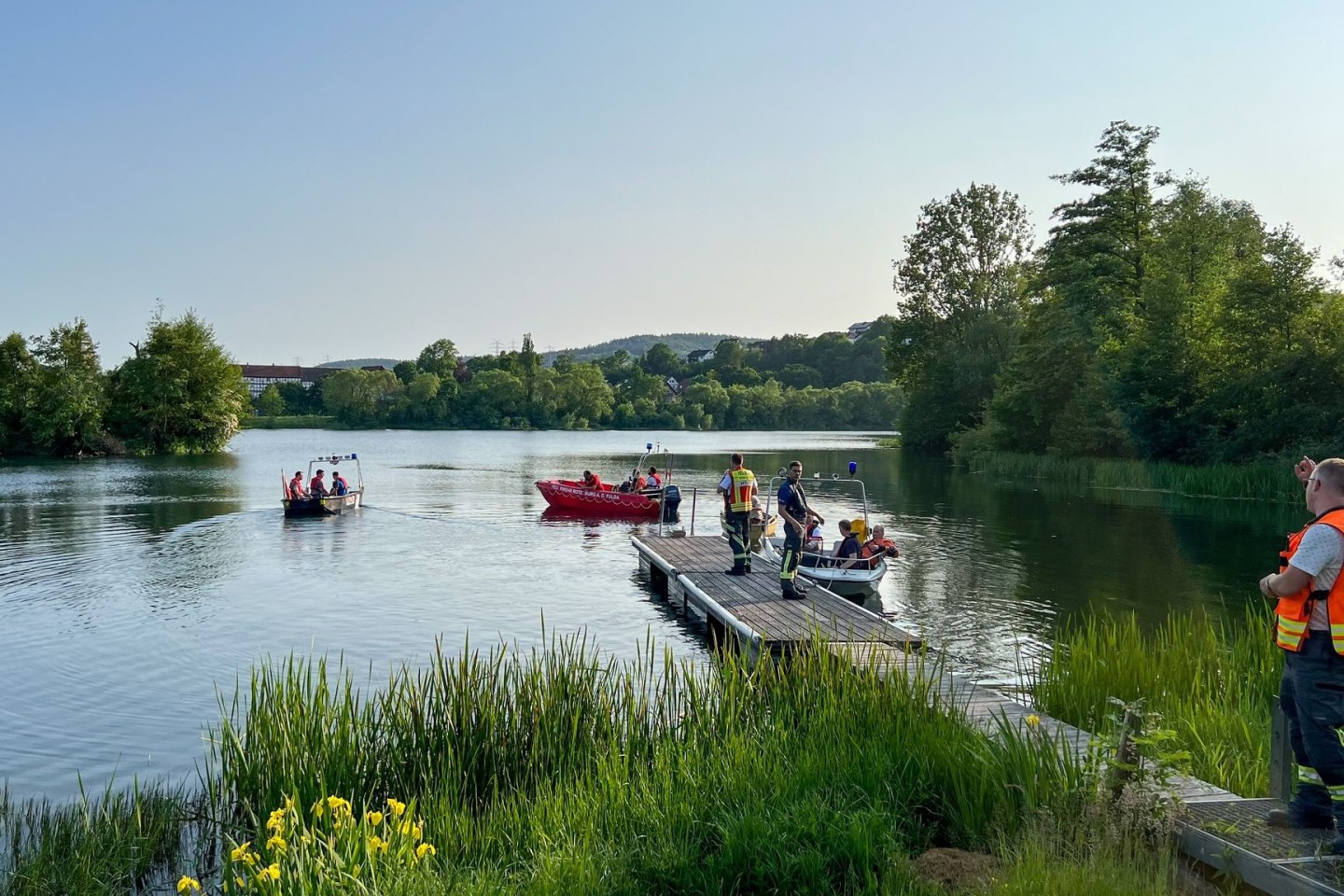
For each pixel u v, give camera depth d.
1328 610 4.82
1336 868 4.62
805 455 71.62
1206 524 28.16
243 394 77.25
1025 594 17.66
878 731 7.14
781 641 11.27
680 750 7.26
